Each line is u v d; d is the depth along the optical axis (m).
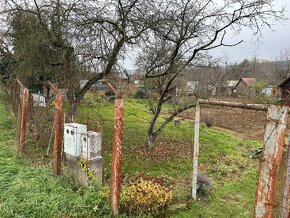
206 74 17.50
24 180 5.88
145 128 15.32
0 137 9.64
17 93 10.22
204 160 10.45
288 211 4.31
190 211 6.11
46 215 4.91
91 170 5.86
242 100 39.25
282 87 34.94
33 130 9.27
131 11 10.24
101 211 5.12
